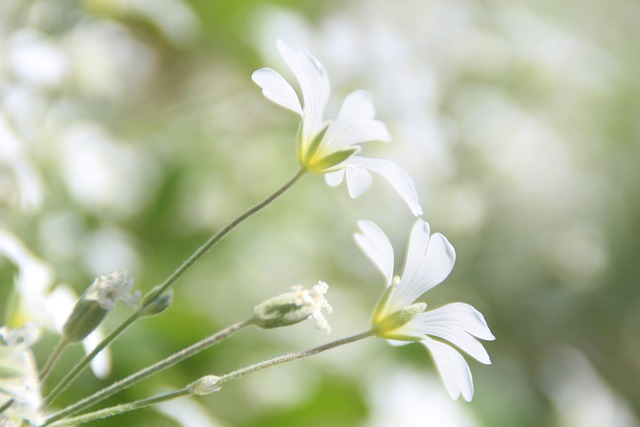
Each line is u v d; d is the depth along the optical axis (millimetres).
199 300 363
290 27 388
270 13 386
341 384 355
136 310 244
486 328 247
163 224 369
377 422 348
